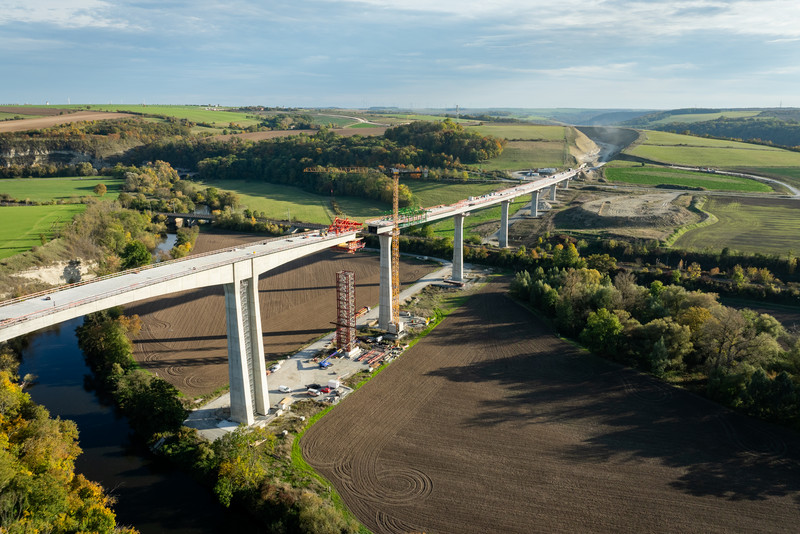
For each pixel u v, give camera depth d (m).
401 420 74.44
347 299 92.56
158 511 57.47
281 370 89.69
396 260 108.38
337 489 60.06
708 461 65.06
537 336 104.50
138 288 61.03
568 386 84.19
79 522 49.47
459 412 76.50
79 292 59.31
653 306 102.38
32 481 48.59
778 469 63.62
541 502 57.97
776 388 72.75
